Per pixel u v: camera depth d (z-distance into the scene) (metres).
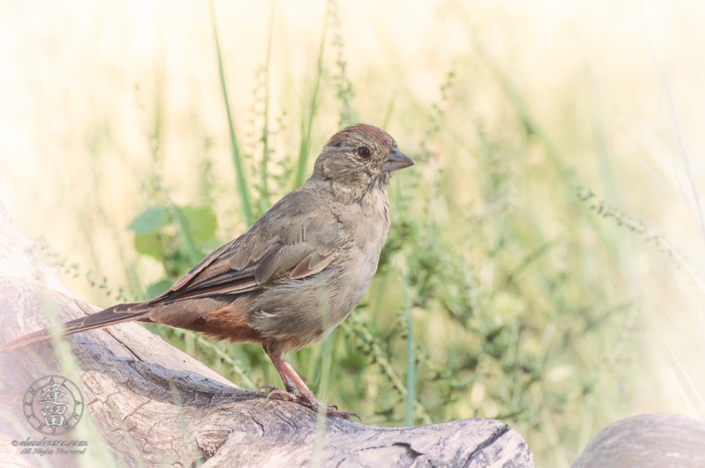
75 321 7.06
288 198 8.38
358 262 8.13
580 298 12.46
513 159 14.75
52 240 12.71
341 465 5.88
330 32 17.27
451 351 10.98
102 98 15.34
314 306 7.86
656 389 9.91
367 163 8.34
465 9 18.42
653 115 15.95
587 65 17.22
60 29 16.64
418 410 9.10
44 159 13.90
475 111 15.90
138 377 7.16
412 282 10.53
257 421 6.61
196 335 9.22
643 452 5.77
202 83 15.84
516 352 10.37
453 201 14.07
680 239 12.45
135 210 12.76
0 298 7.42
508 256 13.00
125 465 6.41
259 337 7.95
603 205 8.60
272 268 7.76
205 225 10.67
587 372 10.93
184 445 6.21
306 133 10.29
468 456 5.91
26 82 15.69
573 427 10.18
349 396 10.29
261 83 10.80
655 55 8.95
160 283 10.30
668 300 11.28
